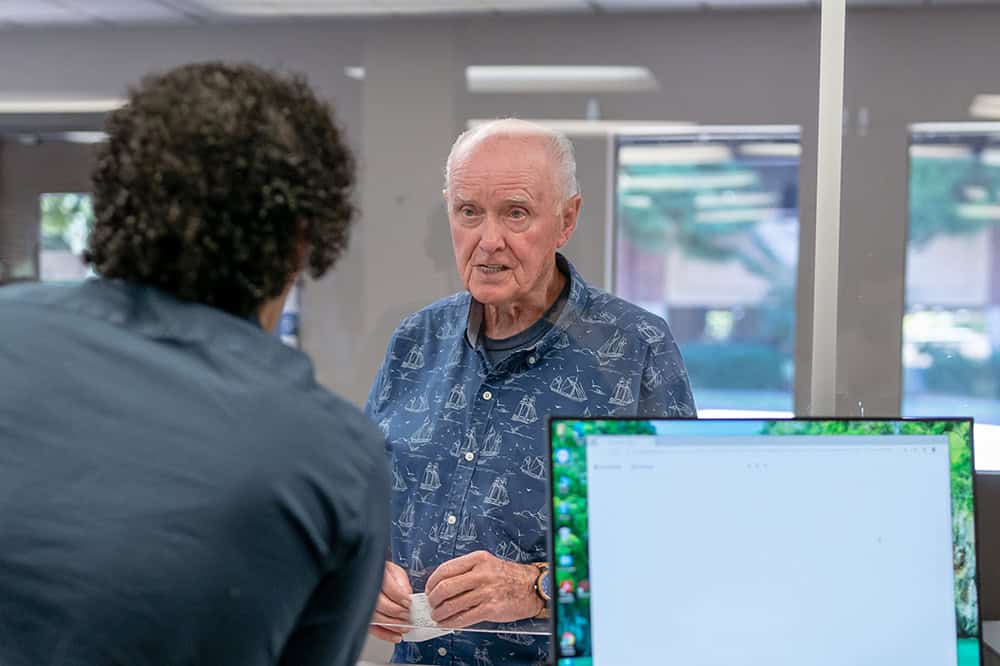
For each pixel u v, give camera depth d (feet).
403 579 3.57
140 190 2.13
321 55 16.65
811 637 2.69
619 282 17.87
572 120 16.16
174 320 2.17
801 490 2.71
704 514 2.68
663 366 4.10
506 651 3.77
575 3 15.40
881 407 15.46
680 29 15.67
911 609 2.72
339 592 2.18
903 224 15.33
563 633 2.62
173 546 1.94
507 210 3.87
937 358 18.34
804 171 15.75
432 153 16.43
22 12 16.30
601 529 2.64
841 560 2.71
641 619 2.64
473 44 16.19
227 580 1.95
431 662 3.89
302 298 16.72
